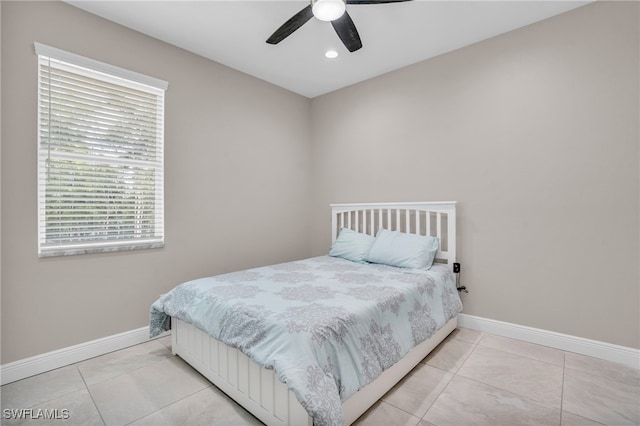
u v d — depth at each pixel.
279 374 1.29
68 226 2.18
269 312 1.60
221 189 3.08
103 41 2.31
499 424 1.53
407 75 3.16
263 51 2.85
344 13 1.87
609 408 1.64
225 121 3.12
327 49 2.83
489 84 2.66
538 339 2.42
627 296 2.09
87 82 2.26
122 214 2.44
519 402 1.69
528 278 2.47
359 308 1.68
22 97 1.98
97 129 2.31
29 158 2.01
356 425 1.51
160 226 2.65
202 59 2.92
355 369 1.48
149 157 2.58
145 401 1.74
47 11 2.07
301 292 1.96
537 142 2.43
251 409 1.60
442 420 1.55
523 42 2.48
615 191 2.12
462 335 2.62
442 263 2.92
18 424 1.55
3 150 1.91
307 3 2.19
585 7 2.22
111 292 2.36
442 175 2.93
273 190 3.60
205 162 2.95
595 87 2.19
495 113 2.62
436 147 2.97
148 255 2.56
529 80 2.46
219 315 1.75
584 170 2.23
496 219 2.62
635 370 2.01
